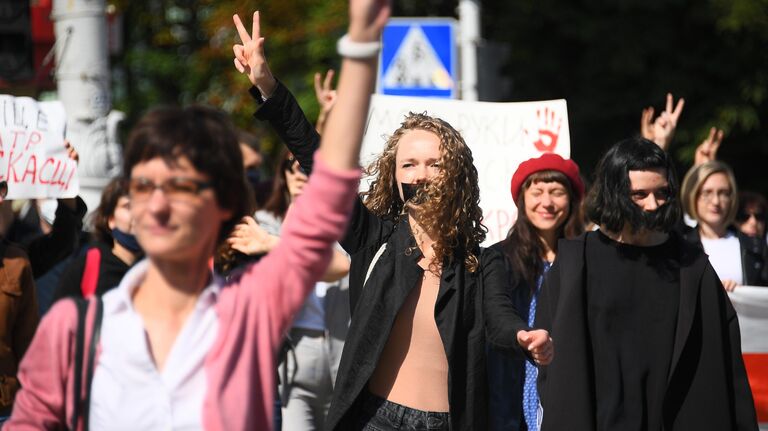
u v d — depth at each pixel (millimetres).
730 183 14336
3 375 10000
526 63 31000
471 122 13266
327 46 31938
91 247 9328
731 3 29203
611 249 9156
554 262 9359
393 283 8164
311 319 11945
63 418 5195
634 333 8930
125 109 39344
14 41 18109
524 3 30688
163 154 5020
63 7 16922
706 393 8766
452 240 8219
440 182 8211
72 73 16891
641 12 30250
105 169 16797
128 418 4988
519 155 13320
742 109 29953
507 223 13242
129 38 40219
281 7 32594
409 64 18203
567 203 11445
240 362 5070
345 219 5184
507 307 8117
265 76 8641
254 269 5258
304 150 8602
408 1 33375
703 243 14211
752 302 12719
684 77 30141
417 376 8125
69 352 5125
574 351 8867
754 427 8828
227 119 5340
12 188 11375
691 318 8797
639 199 9000
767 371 12672
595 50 30344
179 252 5055
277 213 12781
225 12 33062
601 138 31156
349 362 8031
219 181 5125
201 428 4949
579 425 8734
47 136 11617
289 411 12000
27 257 10445
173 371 5027
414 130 8617
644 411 8812
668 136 14359
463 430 8023
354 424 8172
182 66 39250
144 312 5188
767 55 30062
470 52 19547
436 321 8094
